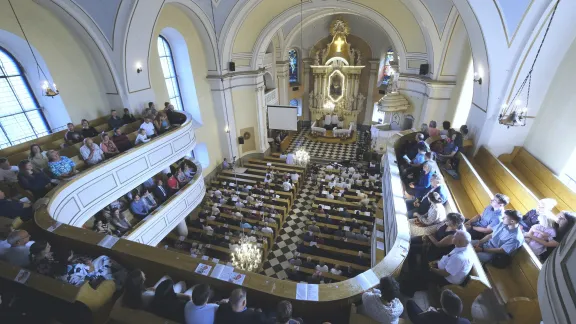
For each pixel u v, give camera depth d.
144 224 6.91
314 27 18.80
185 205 8.49
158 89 10.48
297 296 3.07
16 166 5.30
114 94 8.62
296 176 12.95
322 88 20.34
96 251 3.91
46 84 6.59
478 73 7.09
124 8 7.46
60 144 6.72
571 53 5.61
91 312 3.21
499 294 3.77
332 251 8.77
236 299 2.68
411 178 5.83
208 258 8.23
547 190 5.86
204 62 12.40
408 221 4.32
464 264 3.24
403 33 11.21
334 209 10.48
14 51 6.64
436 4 8.96
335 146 18.83
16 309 3.21
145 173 7.16
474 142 7.57
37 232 4.16
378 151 14.93
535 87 6.29
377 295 2.77
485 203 5.21
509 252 3.83
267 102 17.58
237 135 14.95
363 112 21.28
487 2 5.73
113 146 6.61
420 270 3.75
